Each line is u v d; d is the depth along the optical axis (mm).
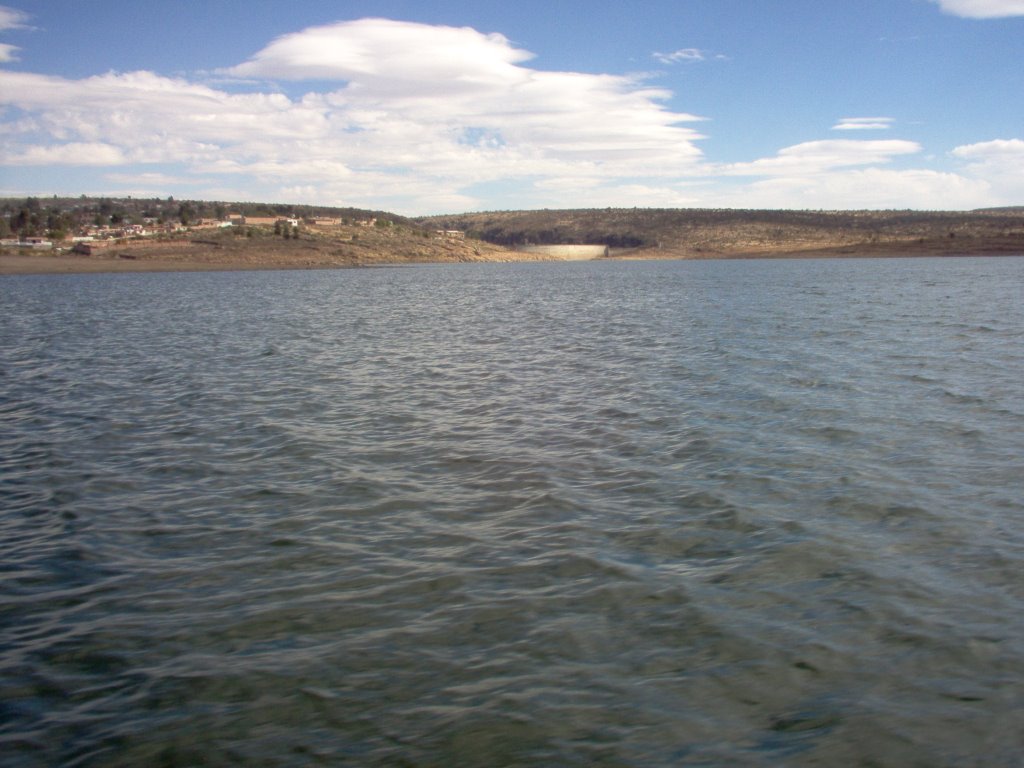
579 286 100875
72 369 31297
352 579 11414
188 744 7793
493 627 9953
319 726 8047
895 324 43719
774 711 8203
